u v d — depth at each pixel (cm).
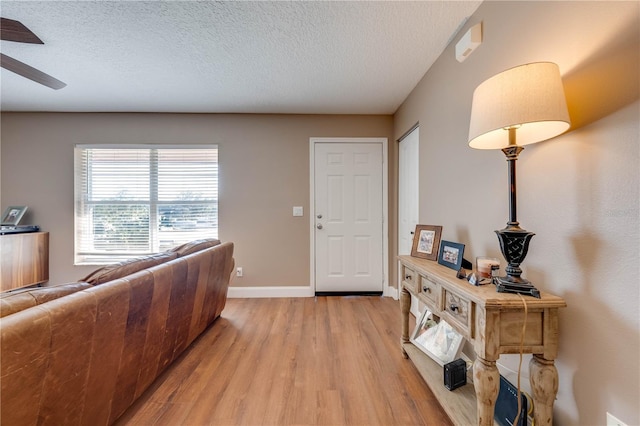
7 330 75
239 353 197
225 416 137
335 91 271
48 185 329
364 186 338
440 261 160
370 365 181
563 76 105
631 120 83
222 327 243
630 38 83
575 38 101
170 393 154
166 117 331
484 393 98
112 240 337
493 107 101
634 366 83
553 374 99
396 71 232
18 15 163
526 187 125
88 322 101
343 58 213
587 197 96
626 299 85
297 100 293
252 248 336
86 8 158
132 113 330
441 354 163
